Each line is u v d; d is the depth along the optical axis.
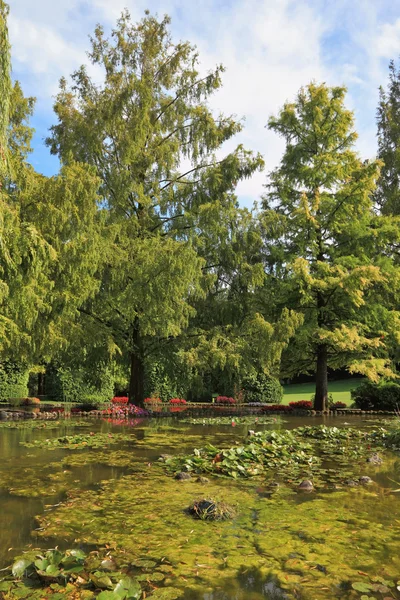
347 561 2.77
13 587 2.45
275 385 19.30
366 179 14.45
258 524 3.43
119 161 13.90
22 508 3.81
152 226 14.38
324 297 14.93
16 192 8.84
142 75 14.21
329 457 6.32
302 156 16.08
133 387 14.37
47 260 8.26
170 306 12.20
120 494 4.27
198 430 9.45
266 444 6.66
